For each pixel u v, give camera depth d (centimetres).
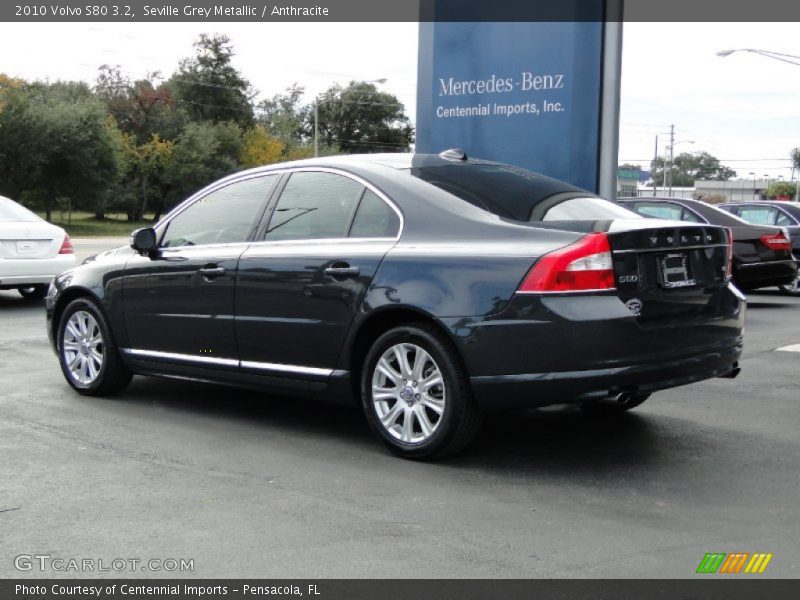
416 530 384
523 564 348
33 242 1173
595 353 430
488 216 479
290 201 557
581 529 385
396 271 482
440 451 475
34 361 801
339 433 549
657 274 456
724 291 501
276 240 550
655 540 372
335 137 8919
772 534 379
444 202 493
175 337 594
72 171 4862
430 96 932
